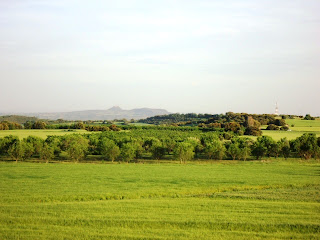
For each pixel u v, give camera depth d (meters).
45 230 27.02
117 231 26.91
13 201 38.12
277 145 89.50
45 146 82.38
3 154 96.50
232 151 87.25
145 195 42.44
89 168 69.50
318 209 33.22
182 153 82.38
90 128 159.75
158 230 27.17
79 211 32.56
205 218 30.09
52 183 51.34
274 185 49.75
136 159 91.19
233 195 40.31
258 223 28.45
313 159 90.19
